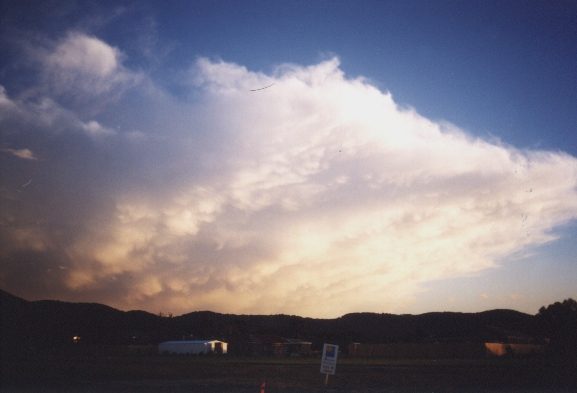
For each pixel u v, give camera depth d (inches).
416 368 2215.8
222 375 1768.0
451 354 3759.8
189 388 1300.4
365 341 5039.4
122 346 4355.3
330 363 1074.7
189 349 4328.3
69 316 6136.8
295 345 4643.2
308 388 1317.7
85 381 1462.8
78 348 4389.8
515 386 1362.0
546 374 1806.1
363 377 1699.1
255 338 4899.1
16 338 4884.4
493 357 3575.3
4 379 1485.0
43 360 2746.1
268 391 1235.2
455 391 1240.2
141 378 1604.3
